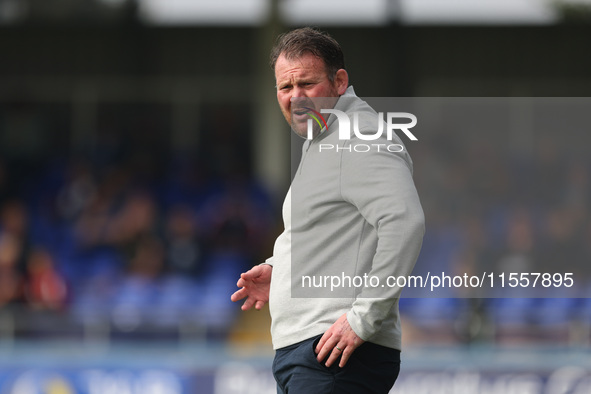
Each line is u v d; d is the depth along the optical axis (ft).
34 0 154.20
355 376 33.99
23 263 121.70
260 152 152.46
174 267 129.18
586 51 147.54
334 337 33.04
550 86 148.25
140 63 154.81
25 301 119.24
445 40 149.07
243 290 39.24
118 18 154.51
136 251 130.41
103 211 139.74
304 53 34.96
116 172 149.48
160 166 151.23
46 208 144.87
